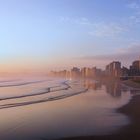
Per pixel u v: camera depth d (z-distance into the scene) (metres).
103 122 20.06
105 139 15.51
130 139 15.40
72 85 82.62
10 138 15.98
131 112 24.83
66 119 21.53
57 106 29.70
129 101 34.22
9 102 34.31
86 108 27.75
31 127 18.72
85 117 22.28
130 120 20.78
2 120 21.33
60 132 17.22
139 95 44.06
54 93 49.31
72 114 23.94
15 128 18.47
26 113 24.78
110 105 30.12
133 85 80.88
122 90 57.84
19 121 20.95
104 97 40.34
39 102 33.97
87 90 57.81
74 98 39.16
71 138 15.88
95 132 16.98
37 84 86.94
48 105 30.80
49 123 20.05
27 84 85.75
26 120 21.30
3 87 68.38
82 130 17.56
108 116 22.66
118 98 38.44
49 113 24.75
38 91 54.62
